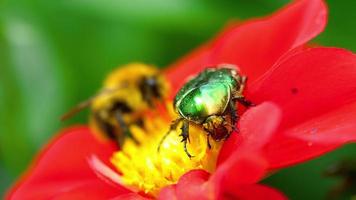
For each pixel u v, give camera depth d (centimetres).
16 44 32
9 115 32
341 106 21
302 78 21
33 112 32
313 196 29
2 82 32
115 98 27
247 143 19
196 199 19
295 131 20
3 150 32
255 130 19
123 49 32
